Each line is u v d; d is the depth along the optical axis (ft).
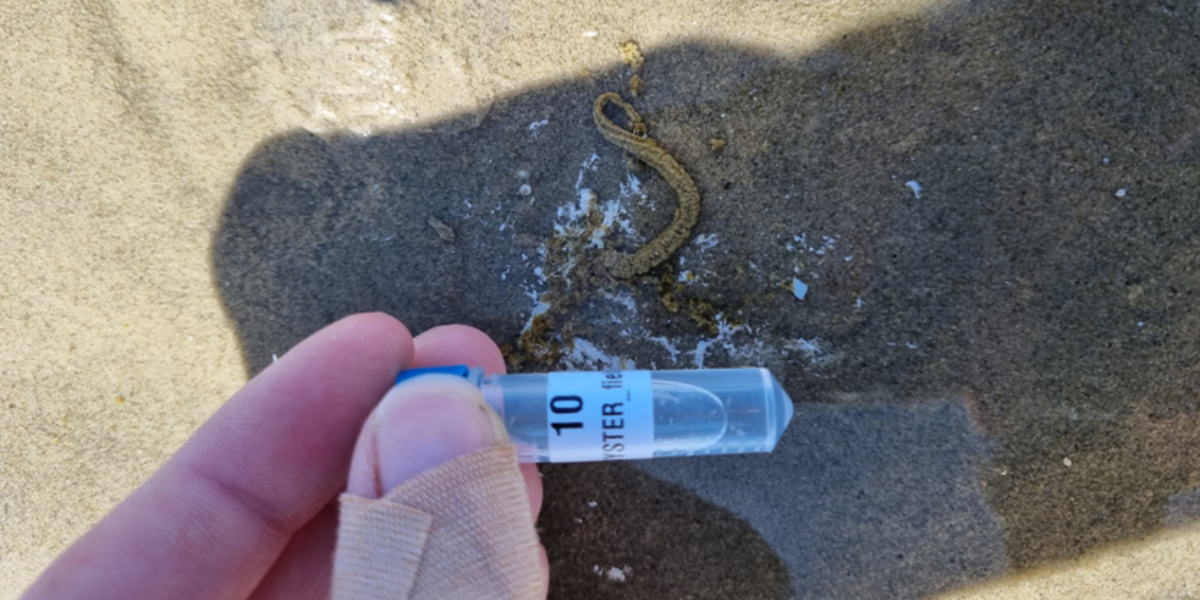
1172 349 0.36
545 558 0.31
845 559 0.37
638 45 0.39
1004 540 0.36
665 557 0.38
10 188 0.41
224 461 0.29
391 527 0.23
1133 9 0.36
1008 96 0.36
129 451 0.41
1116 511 0.36
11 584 0.43
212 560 0.29
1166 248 0.36
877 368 0.37
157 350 0.41
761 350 0.38
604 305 0.39
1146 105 0.36
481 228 0.39
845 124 0.37
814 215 0.38
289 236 0.40
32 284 0.41
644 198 0.39
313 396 0.30
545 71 0.39
